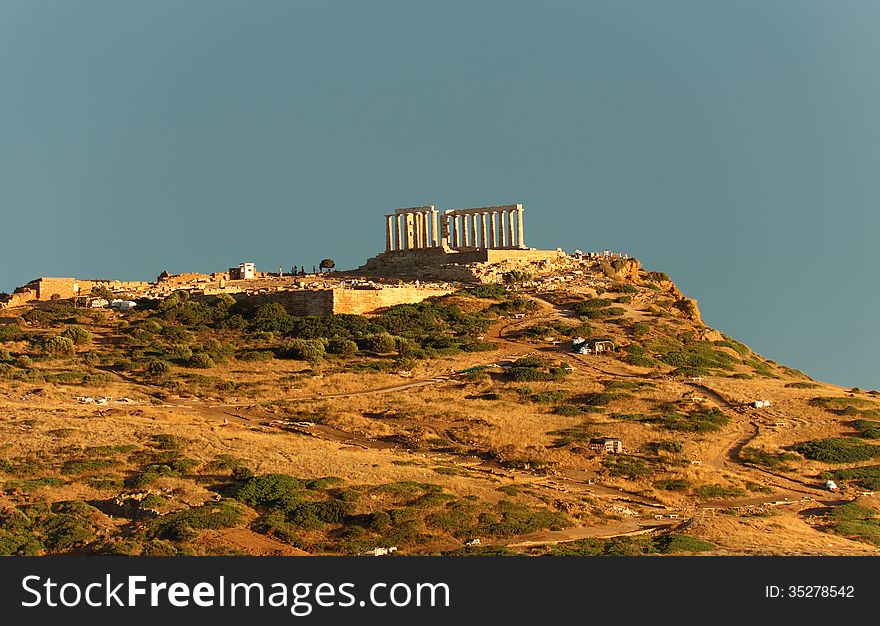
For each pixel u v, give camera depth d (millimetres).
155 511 176000
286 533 169875
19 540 164500
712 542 171875
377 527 172500
